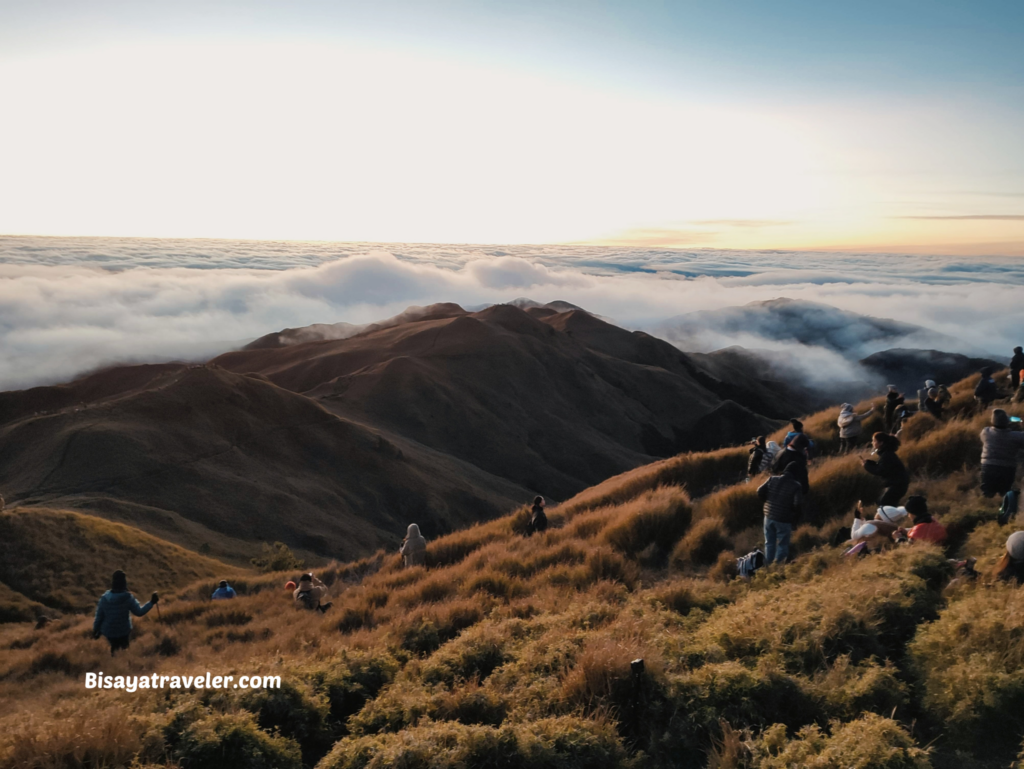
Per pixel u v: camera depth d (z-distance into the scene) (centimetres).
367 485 8981
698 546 1084
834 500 1172
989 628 514
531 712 532
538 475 12412
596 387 16575
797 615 609
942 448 1240
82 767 475
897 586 636
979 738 451
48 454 7350
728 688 509
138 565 3547
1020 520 769
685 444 15812
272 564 4656
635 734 508
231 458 8325
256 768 493
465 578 1136
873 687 497
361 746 492
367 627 981
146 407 8719
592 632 650
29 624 2261
